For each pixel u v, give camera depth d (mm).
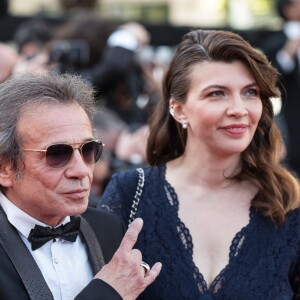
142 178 4438
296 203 4289
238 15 11578
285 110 9211
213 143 4199
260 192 4336
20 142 3500
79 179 3523
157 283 4145
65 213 3523
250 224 4250
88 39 7887
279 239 4246
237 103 4137
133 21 9336
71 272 3678
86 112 3645
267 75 4191
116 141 6691
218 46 4168
